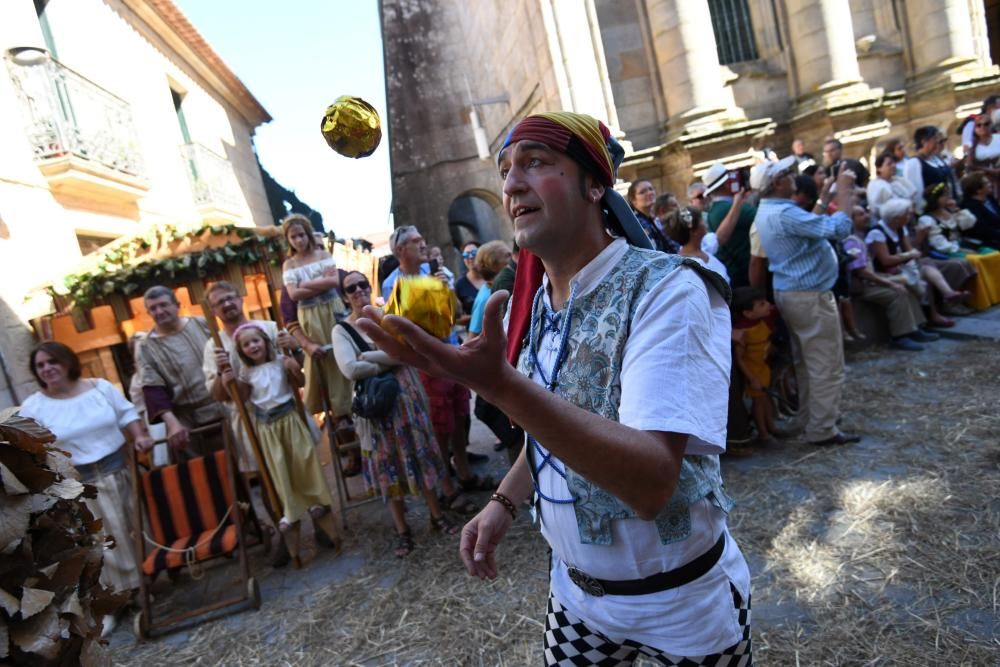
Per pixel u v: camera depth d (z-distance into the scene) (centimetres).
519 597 295
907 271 569
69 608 110
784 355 452
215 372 368
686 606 112
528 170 108
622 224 116
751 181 396
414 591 318
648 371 95
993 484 306
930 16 1123
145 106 1058
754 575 275
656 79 1011
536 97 1095
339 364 350
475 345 74
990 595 235
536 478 126
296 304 447
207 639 311
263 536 404
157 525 355
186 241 548
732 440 399
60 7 823
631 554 111
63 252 652
